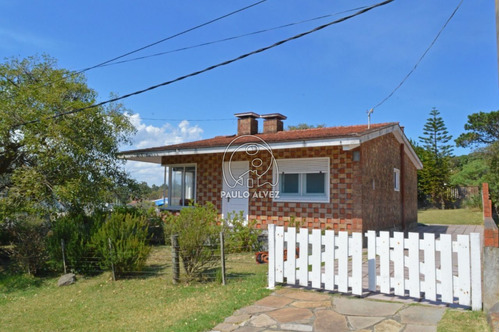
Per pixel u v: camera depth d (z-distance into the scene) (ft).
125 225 32.45
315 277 21.66
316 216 39.65
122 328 19.61
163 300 23.70
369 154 40.57
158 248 41.98
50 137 35.73
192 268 27.32
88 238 34.24
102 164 40.29
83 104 38.17
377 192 42.60
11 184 39.88
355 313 17.84
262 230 42.04
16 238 36.73
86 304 25.02
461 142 135.64
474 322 16.01
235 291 23.21
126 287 28.07
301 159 41.01
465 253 17.94
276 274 23.03
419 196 118.52
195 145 44.50
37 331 20.75
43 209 36.73
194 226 27.61
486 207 23.30
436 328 15.66
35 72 39.99
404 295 19.83
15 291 30.19
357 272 20.26
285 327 16.76
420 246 19.12
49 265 34.96
